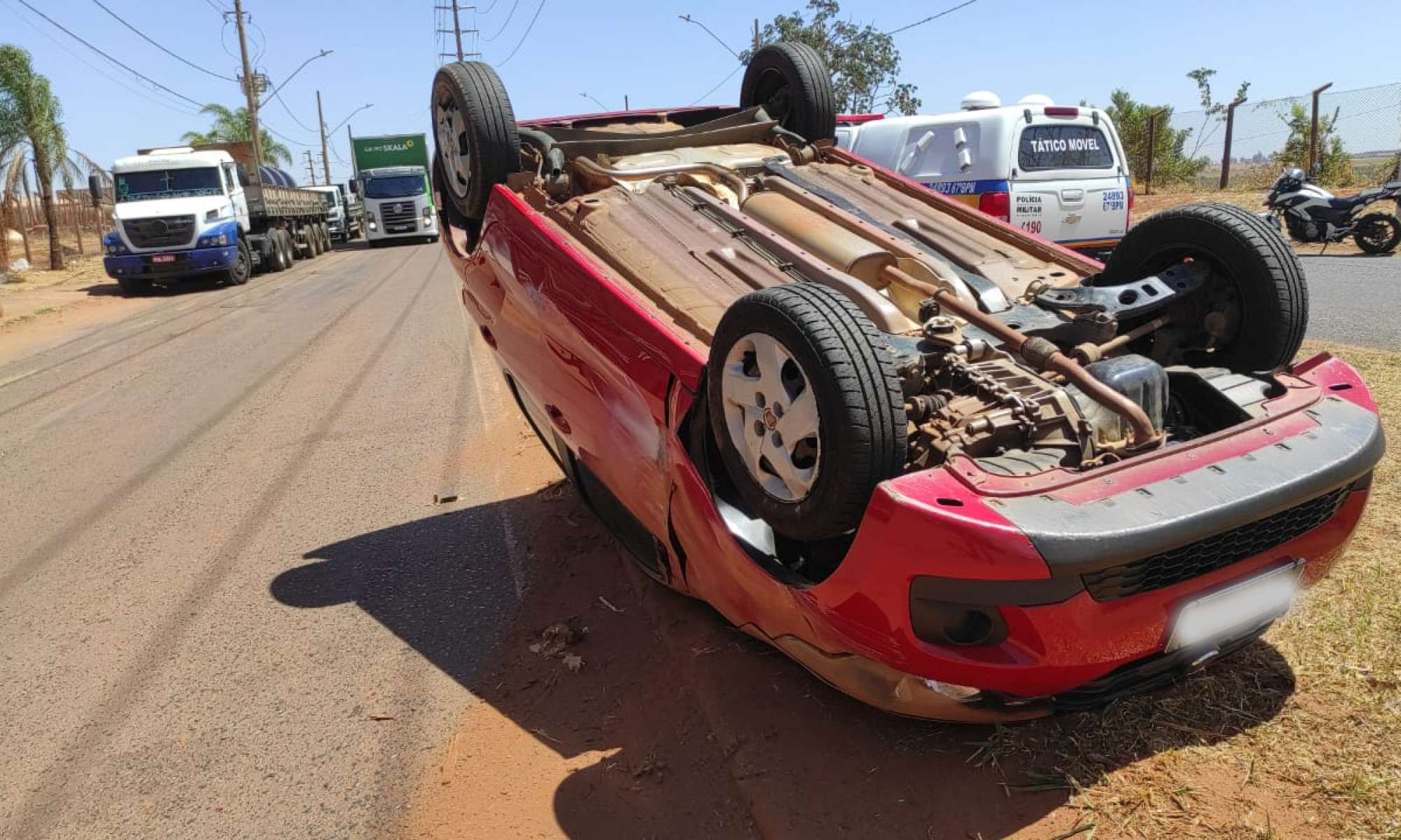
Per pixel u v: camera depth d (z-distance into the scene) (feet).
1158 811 9.51
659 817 10.39
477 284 16.99
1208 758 10.15
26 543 20.75
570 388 14.34
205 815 11.23
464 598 16.28
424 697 13.28
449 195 18.25
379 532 19.75
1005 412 10.23
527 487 21.47
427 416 28.73
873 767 10.59
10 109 84.43
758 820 10.08
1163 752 10.30
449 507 20.83
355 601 16.58
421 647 14.74
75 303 69.36
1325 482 9.56
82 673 14.82
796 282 12.22
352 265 88.43
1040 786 9.99
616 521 14.90
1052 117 33.27
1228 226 12.07
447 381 33.14
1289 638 11.97
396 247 114.83
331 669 14.30
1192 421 11.43
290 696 13.66
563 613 15.28
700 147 17.80
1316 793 9.53
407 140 115.03
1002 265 14.17
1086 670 9.11
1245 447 9.84
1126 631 9.09
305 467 24.67
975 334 12.17
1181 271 12.33
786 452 10.00
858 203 16.07
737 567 11.12
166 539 20.39
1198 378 11.20
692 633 13.89
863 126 37.63
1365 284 35.65
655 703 12.43
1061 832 9.39
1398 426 18.03
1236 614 9.75
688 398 11.58
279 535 20.04
